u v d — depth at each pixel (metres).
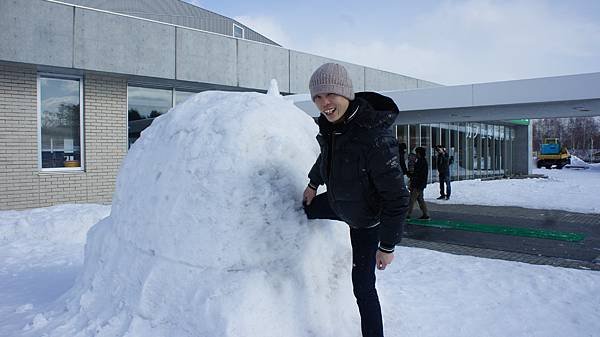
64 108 10.27
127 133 11.16
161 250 2.92
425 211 9.89
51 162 10.06
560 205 12.36
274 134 3.07
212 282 2.72
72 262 5.62
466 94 10.12
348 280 3.23
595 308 4.12
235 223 2.78
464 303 4.17
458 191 15.93
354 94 2.52
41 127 9.91
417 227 9.02
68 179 10.11
